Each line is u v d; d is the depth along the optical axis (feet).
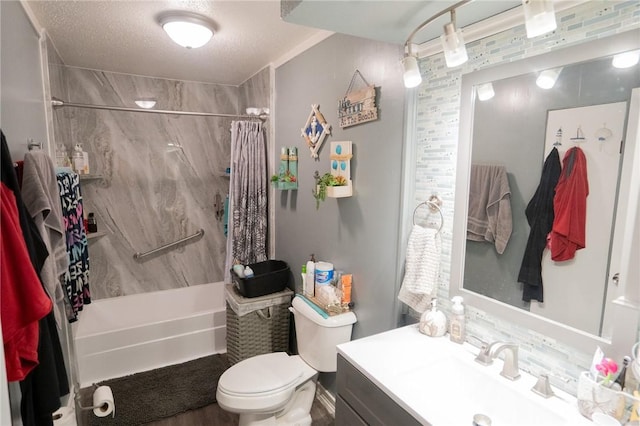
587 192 3.31
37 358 3.38
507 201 4.00
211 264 11.96
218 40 7.35
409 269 5.00
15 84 4.72
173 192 11.19
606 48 3.08
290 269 8.65
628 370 3.01
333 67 6.56
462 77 4.35
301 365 6.48
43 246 4.04
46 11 5.89
